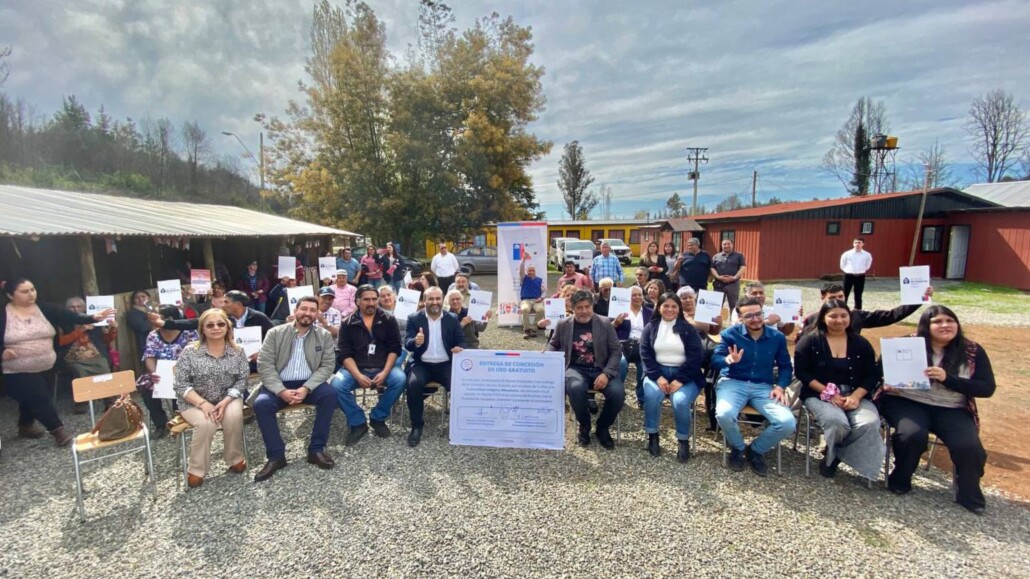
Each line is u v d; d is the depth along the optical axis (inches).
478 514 125.8
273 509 128.6
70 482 142.8
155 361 173.8
